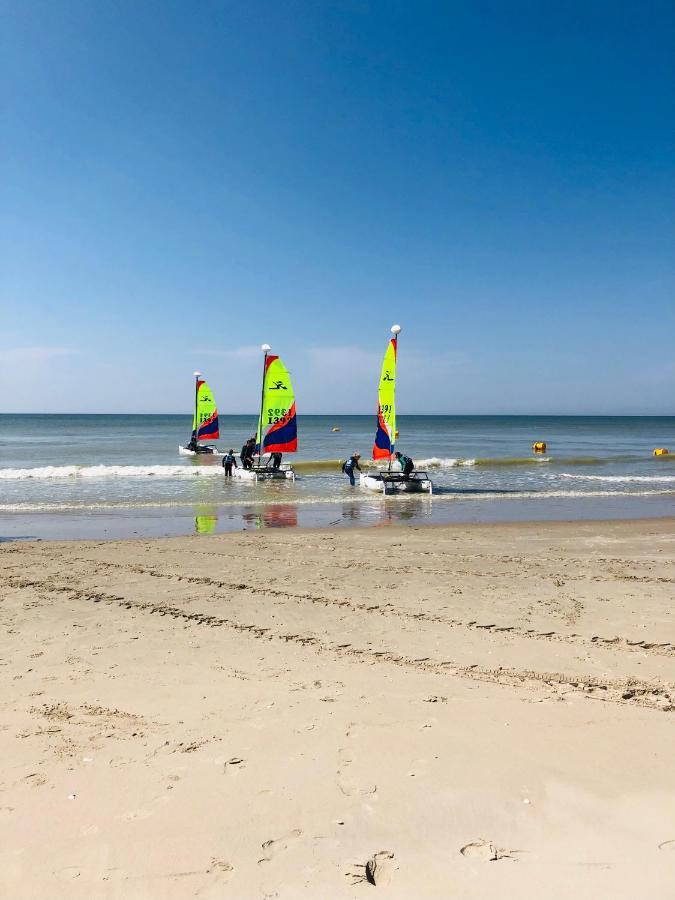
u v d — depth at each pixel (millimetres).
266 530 15461
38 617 8328
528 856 3512
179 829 3770
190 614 8461
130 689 5906
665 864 3424
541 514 18391
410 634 7582
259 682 6078
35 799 4066
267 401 26078
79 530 15578
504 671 6359
